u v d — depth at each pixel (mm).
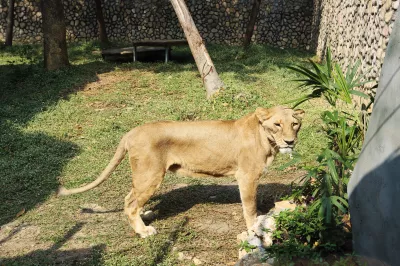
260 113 4449
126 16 21078
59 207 5656
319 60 17000
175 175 6672
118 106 10133
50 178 6500
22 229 5145
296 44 21344
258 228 4379
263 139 4586
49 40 13297
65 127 8695
